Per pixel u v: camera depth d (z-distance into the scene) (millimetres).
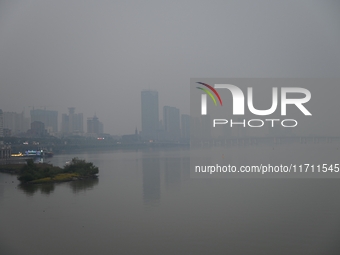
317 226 56219
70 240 51719
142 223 59156
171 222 59375
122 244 49781
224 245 48562
